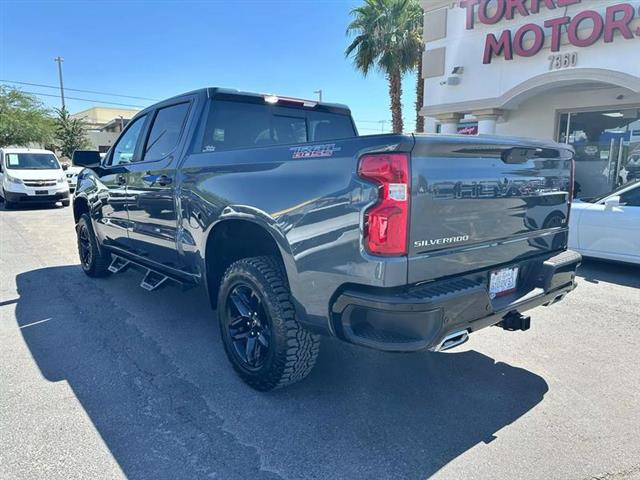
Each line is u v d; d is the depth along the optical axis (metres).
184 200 3.76
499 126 13.31
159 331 4.36
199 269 3.75
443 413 3.03
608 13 9.59
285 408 3.07
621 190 6.68
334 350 3.99
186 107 4.12
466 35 12.25
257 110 4.20
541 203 3.28
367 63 18.38
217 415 2.98
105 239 5.58
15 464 2.51
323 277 2.62
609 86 10.96
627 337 4.28
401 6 17.56
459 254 2.65
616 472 2.47
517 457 2.59
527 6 10.89
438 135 2.48
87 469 2.47
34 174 14.34
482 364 3.73
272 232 2.90
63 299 5.30
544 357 3.87
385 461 2.56
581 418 2.97
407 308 2.35
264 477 2.43
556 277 3.28
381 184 2.36
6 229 10.54
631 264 6.66
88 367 3.63
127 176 4.70
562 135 12.36
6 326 4.47
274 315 2.97
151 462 2.54
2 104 32.38
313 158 2.69
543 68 10.82
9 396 3.19
